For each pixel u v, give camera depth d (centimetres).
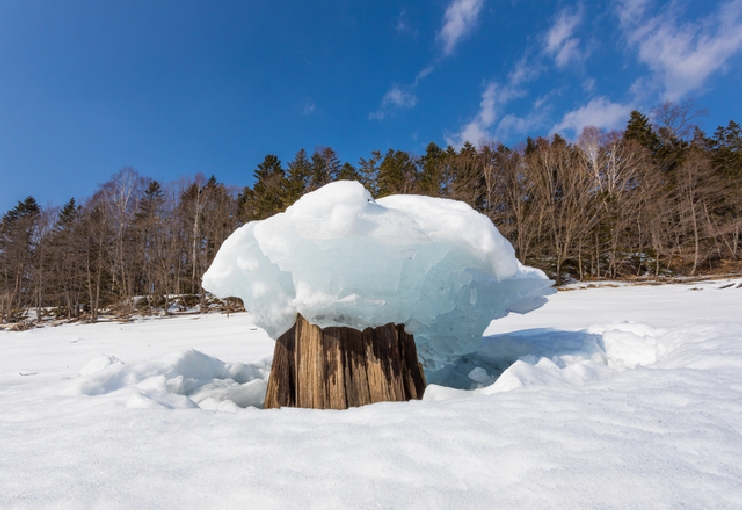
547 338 486
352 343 307
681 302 1234
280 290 320
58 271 2711
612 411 181
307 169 2714
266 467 140
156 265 2673
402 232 263
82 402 260
